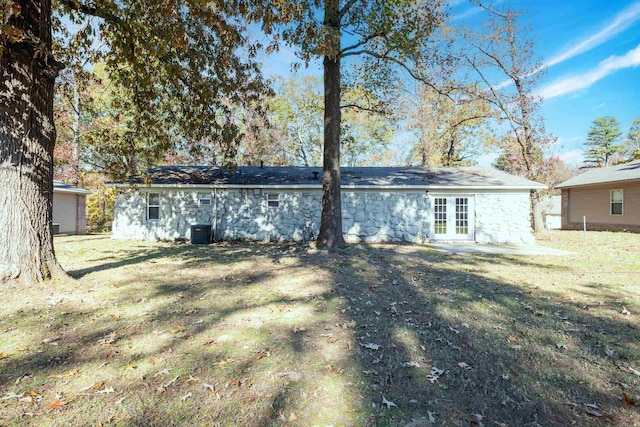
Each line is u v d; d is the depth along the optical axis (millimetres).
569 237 14383
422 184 12875
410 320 3857
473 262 8000
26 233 4953
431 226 12953
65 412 2057
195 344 3115
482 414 2125
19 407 2092
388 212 13008
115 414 2051
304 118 27609
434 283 5730
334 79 9398
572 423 2049
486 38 16406
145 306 4254
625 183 16281
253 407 2158
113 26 6395
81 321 3656
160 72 8055
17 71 4742
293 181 13344
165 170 14789
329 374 2600
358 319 3869
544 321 3857
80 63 8195
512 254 9508
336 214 9672
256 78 8430
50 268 5195
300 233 13016
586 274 6586
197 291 5066
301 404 2203
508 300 4699
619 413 2146
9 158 4832
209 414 2078
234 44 7234
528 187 12539
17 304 4152
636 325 3740
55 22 6855
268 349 3031
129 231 13109
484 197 12938
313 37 6438
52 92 5277
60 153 16562
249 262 7746
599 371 2705
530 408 2193
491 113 18609
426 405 2215
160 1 5621
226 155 9383
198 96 8219
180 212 13047
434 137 22516
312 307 4324
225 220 13016
